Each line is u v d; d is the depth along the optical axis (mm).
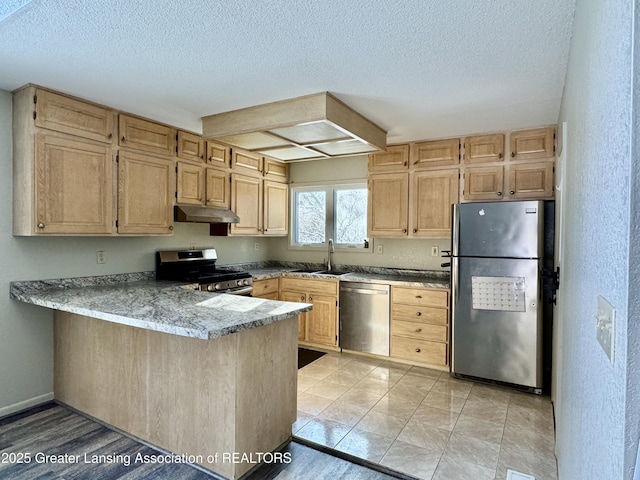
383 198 4062
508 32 1789
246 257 4820
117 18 1706
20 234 2584
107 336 2506
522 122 3219
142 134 3154
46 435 2404
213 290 3486
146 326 1867
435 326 3586
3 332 2635
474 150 3609
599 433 820
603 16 857
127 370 2404
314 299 4277
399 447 2293
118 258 3334
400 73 2270
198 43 1934
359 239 4652
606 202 782
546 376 3201
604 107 825
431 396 3029
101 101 2789
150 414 2299
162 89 2555
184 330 1733
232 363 1961
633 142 586
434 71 2238
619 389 633
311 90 2561
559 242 2453
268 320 1975
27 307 2750
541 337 3061
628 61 610
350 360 3898
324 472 2062
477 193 3592
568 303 1615
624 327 609
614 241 692
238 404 1972
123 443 2324
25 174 2537
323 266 4840
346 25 1750
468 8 1603
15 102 2588
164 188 3334
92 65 2199
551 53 1986
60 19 1713
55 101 2598
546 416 2693
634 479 575
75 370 2723
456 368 3369
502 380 3182
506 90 2516
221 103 2824
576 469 1183
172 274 3668
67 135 2668
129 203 3053
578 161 1367
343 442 2348
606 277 765
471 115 3045
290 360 2369
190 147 3580
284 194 4941
